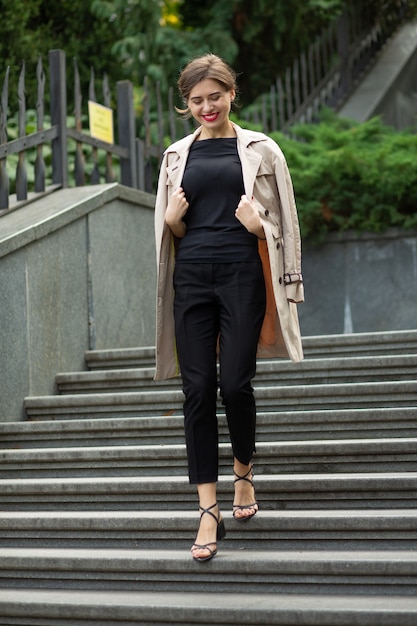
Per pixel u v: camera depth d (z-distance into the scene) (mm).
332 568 4934
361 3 16094
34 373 7742
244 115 14172
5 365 7430
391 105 15453
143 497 5945
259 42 16109
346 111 14617
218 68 5219
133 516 5566
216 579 5102
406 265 11438
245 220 5062
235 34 15805
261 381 7238
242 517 5340
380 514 5285
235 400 5047
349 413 6312
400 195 11273
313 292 11789
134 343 9227
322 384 7105
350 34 15703
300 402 6758
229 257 5117
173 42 14586
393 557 4945
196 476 5133
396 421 6266
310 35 16266
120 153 10141
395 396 6613
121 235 9125
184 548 5473
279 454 6047
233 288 5102
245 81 16391
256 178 5230
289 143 11977
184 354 5164
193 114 5273
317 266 11789
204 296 5148
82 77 14859
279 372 7199
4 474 6652
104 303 8758
